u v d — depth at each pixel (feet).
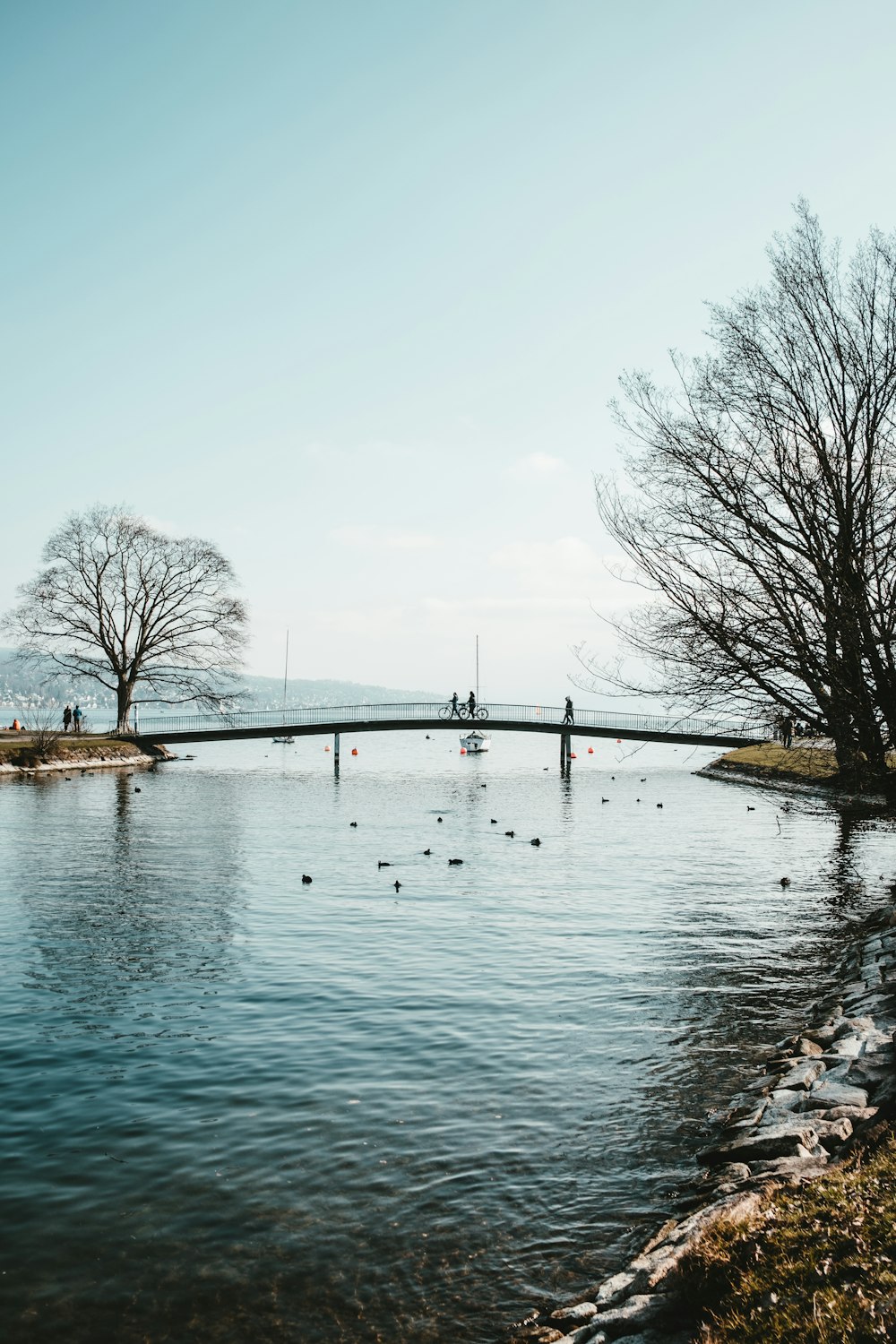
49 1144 34.04
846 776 53.93
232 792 179.22
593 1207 29.81
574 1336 22.26
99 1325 24.02
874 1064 37.01
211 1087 39.37
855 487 53.98
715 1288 21.68
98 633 240.94
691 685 53.47
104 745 230.48
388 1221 28.96
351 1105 37.65
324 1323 24.17
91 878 86.48
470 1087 39.60
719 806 161.58
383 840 115.03
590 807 158.10
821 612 51.60
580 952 62.18
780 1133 31.30
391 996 52.08
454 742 498.69
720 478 55.57
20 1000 50.83
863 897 82.94
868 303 56.08
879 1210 22.18
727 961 60.64
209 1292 25.48
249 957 60.03
